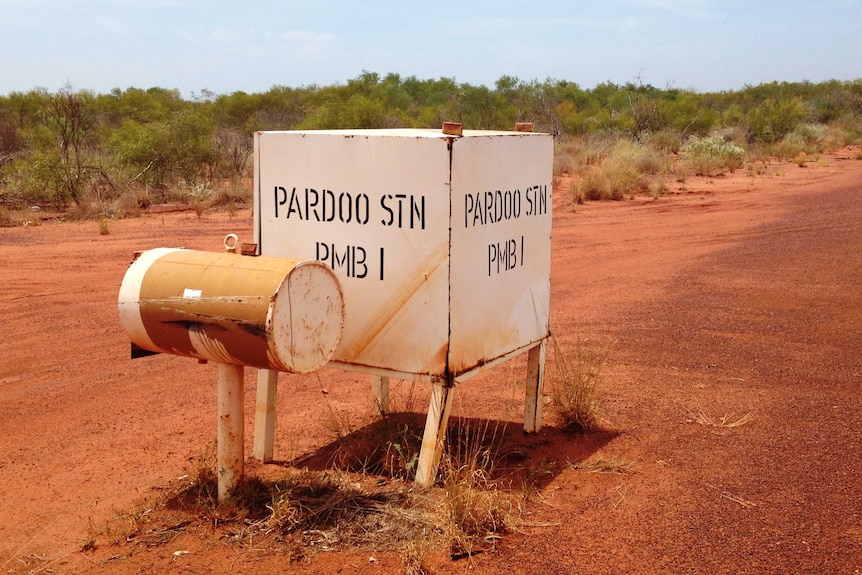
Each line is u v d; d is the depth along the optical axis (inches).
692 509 175.3
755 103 2375.7
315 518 170.9
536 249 206.8
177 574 153.7
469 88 1847.9
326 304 165.6
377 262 182.2
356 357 187.9
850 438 212.7
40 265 479.5
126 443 222.1
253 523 169.3
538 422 220.1
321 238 188.2
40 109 1320.1
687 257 482.9
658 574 150.4
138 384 275.1
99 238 575.8
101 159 892.6
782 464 197.8
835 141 1412.4
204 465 196.2
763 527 166.9
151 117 1568.7
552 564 154.2
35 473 204.1
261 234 195.9
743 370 271.6
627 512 174.6
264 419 201.5
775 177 943.7
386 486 186.1
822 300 360.2
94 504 184.9
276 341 155.3
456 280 177.5
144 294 167.5
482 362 189.8
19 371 292.4
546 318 215.8
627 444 213.0
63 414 247.6
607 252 515.8
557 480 191.5
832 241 501.7
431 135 179.0
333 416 224.8
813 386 254.7
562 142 1323.8
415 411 238.2
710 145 1107.9
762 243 514.3
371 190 180.4
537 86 2253.9
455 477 174.9
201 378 280.7
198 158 897.5
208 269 164.1
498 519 166.7
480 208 182.7
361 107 1246.3
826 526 166.6
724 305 358.3
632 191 824.3
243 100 1784.0
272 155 191.6
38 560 160.7
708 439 215.0
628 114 1604.3
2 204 744.3
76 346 322.3
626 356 289.4
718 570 151.5
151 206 757.9
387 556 157.6
